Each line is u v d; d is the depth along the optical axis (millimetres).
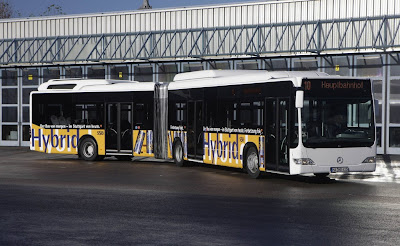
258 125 17312
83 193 13953
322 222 10125
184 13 29500
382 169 20062
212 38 28531
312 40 26312
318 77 15898
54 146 24906
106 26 31297
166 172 19391
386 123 25078
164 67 29797
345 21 25250
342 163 15844
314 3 26562
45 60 31734
